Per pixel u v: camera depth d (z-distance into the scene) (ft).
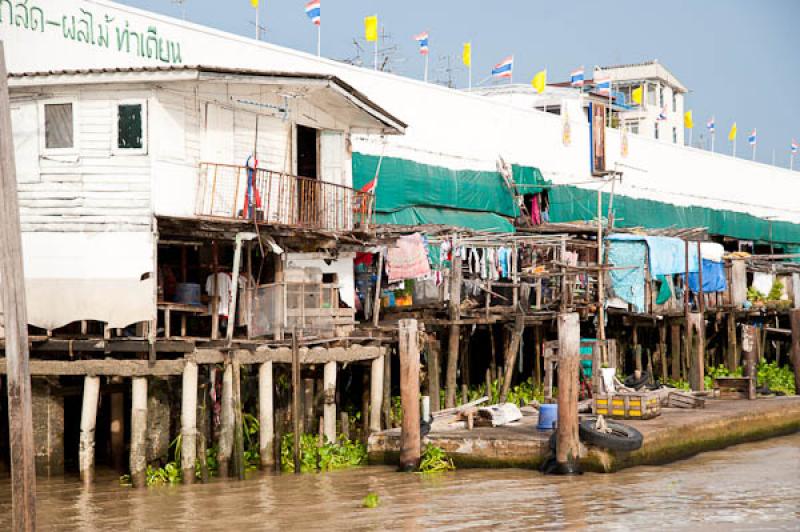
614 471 67.77
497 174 118.32
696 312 114.83
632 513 56.80
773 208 190.60
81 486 65.57
